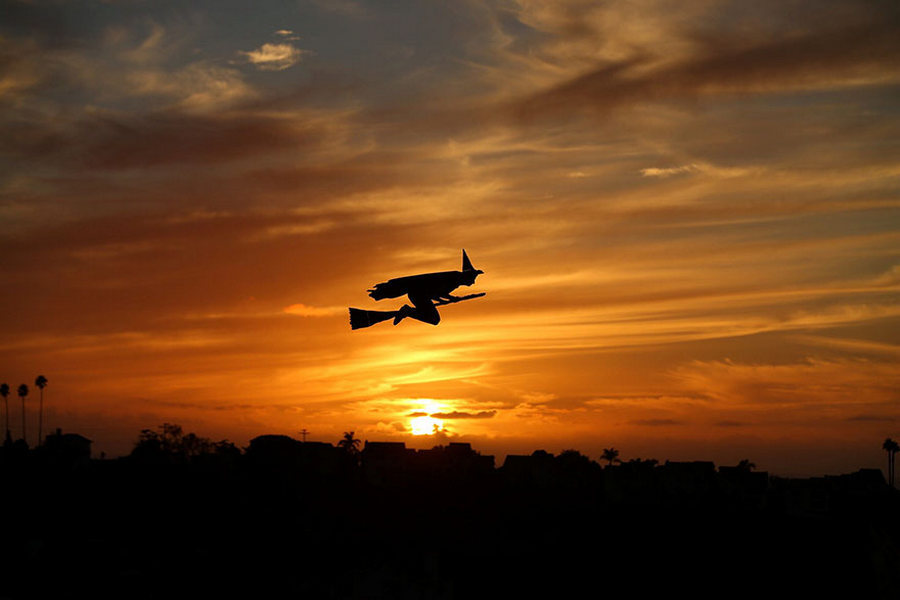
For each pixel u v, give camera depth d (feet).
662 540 348.18
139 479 359.66
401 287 47.88
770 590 298.76
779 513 400.47
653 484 433.89
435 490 422.00
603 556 330.95
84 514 318.65
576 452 485.56
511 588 294.87
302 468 408.46
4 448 399.03
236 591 266.77
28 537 285.43
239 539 304.91
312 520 338.54
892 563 319.06
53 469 376.89
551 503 418.31
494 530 358.84
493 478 461.37
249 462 408.46
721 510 406.41
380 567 293.43
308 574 283.38
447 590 290.97
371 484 420.36
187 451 396.57
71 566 266.57
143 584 260.01
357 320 48.57
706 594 297.12
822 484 414.82
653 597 287.69
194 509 332.60
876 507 396.78
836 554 335.47
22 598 241.35
